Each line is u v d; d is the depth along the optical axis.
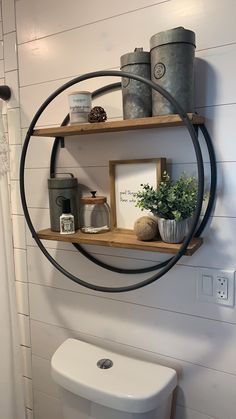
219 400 0.98
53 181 1.06
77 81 0.90
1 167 1.22
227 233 0.91
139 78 0.81
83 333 1.21
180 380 1.04
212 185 0.91
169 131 0.96
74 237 0.98
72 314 1.23
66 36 1.10
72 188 1.06
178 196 0.85
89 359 1.08
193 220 0.81
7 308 1.28
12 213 1.32
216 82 0.88
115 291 0.96
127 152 1.03
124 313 1.12
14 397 1.33
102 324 1.17
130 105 0.87
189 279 0.99
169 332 1.04
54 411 1.33
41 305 1.30
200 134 0.92
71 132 0.97
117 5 1.00
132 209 1.01
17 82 1.22
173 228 0.85
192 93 0.83
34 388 1.37
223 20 0.86
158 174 0.94
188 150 0.94
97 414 0.98
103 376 0.99
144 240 0.91
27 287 1.33
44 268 1.27
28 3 1.16
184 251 0.81
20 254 1.32
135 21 0.98
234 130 0.88
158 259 1.03
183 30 0.79
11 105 1.25
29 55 1.18
